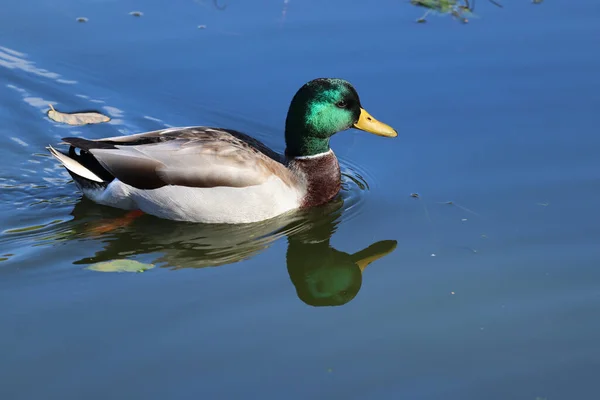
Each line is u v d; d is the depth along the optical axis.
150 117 14.21
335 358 9.05
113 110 14.37
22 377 8.65
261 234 11.71
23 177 13.03
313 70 14.81
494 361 8.98
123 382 8.59
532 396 8.48
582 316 9.69
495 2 16.58
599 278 10.34
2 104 14.51
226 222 11.73
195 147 11.50
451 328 9.55
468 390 8.56
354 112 12.26
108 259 10.98
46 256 11.00
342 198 12.53
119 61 15.28
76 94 14.68
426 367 8.90
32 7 16.59
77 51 15.48
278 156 12.41
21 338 9.28
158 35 15.84
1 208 12.16
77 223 11.79
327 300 10.21
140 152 11.59
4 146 13.72
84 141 11.77
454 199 12.14
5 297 10.07
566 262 10.69
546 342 9.27
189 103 14.41
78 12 16.48
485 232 11.39
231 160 11.45
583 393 8.51
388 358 9.04
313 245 11.48
